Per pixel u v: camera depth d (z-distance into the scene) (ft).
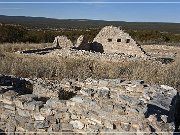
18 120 25.89
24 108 25.52
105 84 34.32
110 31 100.53
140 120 21.09
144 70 57.26
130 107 22.12
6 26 149.89
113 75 54.60
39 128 24.82
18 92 28.63
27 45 112.37
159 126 20.66
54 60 73.20
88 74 55.52
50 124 24.56
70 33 181.16
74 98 24.20
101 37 102.01
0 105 27.17
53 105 24.64
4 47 98.37
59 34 170.50
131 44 97.76
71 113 24.06
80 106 23.71
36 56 78.89
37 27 351.05
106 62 73.87
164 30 368.89
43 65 61.26
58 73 54.08
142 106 22.63
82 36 100.99
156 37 176.24
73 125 23.93
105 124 22.29
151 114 21.59
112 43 100.53
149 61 73.05
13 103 26.25
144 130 20.31
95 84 34.91
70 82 36.45
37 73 54.34
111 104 22.67
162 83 48.01
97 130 22.57
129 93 32.76
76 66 64.69
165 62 79.87
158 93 29.81
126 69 60.59
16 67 57.36
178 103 32.63
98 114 22.70
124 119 21.56
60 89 33.81
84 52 78.64
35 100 26.45
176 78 50.78
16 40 144.25
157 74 54.90
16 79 36.99
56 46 106.11
